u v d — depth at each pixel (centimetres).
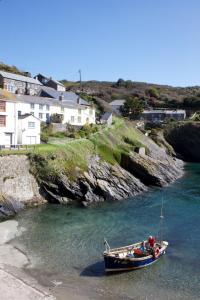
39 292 2666
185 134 12644
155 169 7325
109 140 8019
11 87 9925
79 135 7688
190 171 9288
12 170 5147
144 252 3319
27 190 5266
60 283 2875
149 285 2900
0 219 4550
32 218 4638
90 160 6400
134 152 7931
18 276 2947
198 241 3906
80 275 3039
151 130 12538
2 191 4916
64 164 5738
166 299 2681
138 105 14862
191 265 3288
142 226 4416
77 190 5566
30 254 3438
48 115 8369
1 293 2595
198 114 15250
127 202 5634
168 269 3203
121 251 3312
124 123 10056
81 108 9544
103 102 14212
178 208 5312
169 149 11731
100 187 5738
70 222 4512
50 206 5244
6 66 13275
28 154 5472
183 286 2894
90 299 2644
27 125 6506
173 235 4094
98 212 5012
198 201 5762
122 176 6366
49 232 4103
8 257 3338
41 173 5469
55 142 6712
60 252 3512
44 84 12194
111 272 3098
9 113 5966
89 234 4075
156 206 5419
